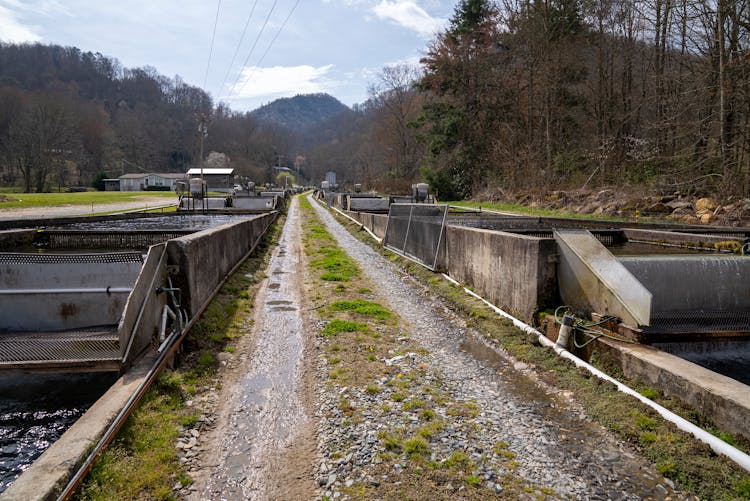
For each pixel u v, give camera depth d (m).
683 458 3.58
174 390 4.72
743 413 3.60
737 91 18.42
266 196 35.62
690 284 6.13
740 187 17.94
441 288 9.49
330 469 3.57
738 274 6.26
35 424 4.16
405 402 4.64
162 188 90.69
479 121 41.91
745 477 3.33
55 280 5.68
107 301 5.48
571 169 31.34
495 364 5.75
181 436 4.01
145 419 3.99
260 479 3.47
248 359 5.95
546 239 6.52
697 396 4.05
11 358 4.50
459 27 41.62
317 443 3.96
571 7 31.30
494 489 3.32
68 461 3.02
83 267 5.71
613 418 4.22
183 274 6.19
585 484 3.39
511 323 6.93
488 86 40.78
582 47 32.59
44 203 36.62
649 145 24.30
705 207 18.05
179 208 26.83
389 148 75.50
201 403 4.68
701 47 20.23
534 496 3.25
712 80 20.06
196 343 6.07
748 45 18.89
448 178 43.44
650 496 3.26
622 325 5.40
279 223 27.45
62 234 9.94
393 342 6.55
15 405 4.50
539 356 5.73
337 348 6.20
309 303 8.79
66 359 4.49
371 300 9.04
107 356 4.54
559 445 3.91
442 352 6.17
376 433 4.05
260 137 136.00
